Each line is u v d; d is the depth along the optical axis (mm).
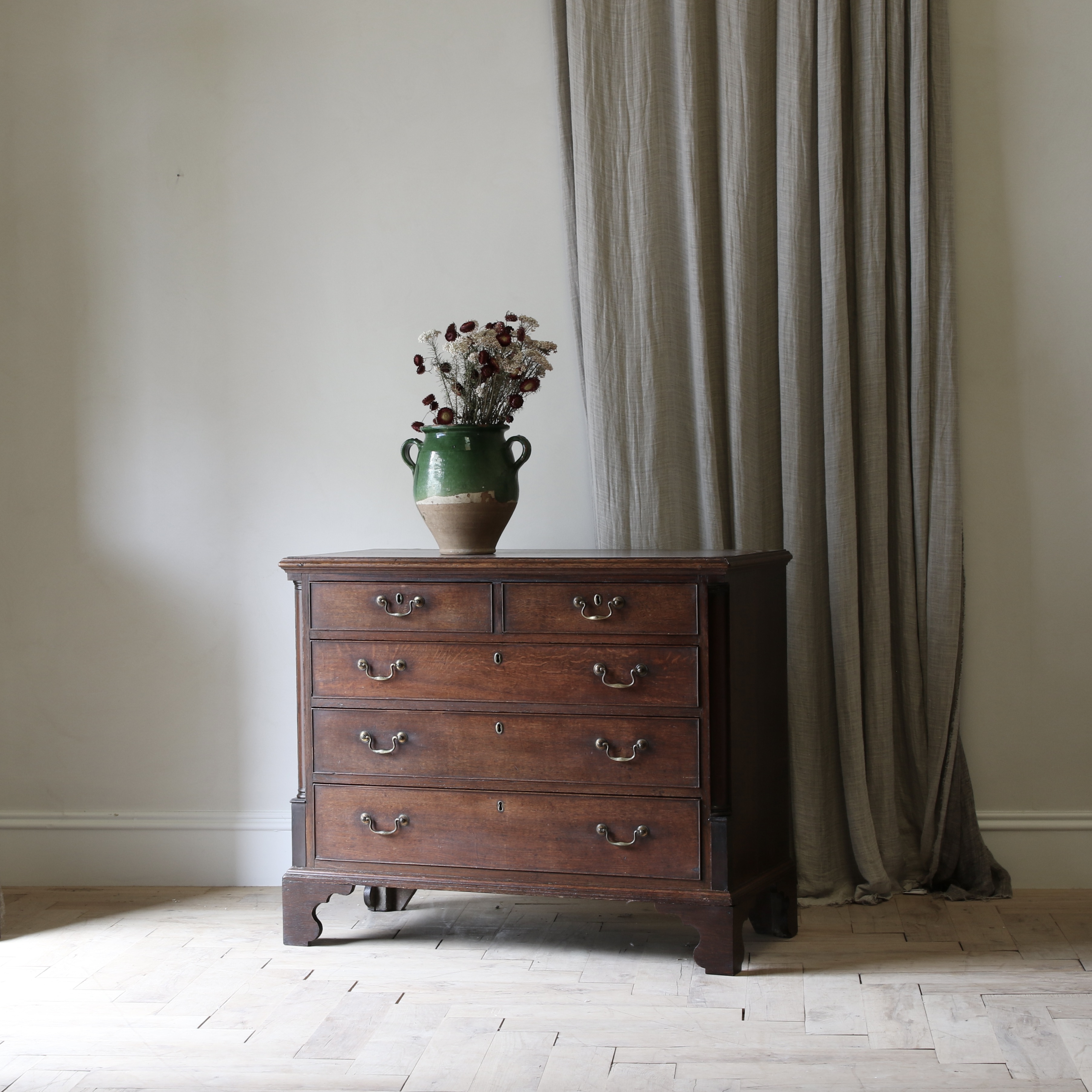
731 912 2340
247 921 2785
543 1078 1937
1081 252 2875
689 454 2918
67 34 3094
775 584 2648
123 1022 2189
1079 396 2887
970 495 2920
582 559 2381
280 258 3084
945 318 2812
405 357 3061
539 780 2436
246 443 3104
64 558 3131
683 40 2830
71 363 3117
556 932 2664
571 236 2967
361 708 2539
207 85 3084
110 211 3102
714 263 2887
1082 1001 2203
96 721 3129
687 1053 2021
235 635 3105
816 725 2846
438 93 3033
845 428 2799
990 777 2939
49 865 3102
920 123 2781
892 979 2332
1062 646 2910
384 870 2533
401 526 3074
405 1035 2115
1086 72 2857
